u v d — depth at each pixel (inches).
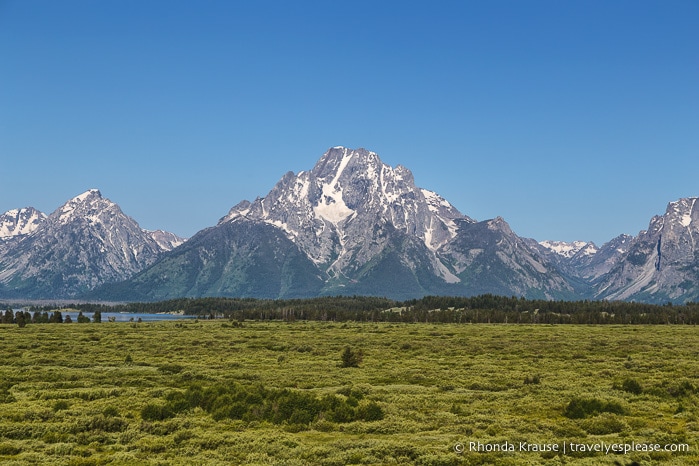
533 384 3186.5
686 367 3865.7
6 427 2098.9
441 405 2598.4
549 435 2038.6
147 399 2770.7
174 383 3346.5
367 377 3599.9
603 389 2965.1
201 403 2613.2
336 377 3612.2
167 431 2174.0
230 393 2677.2
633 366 4023.1
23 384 3294.8
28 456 1788.9
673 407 2502.5
